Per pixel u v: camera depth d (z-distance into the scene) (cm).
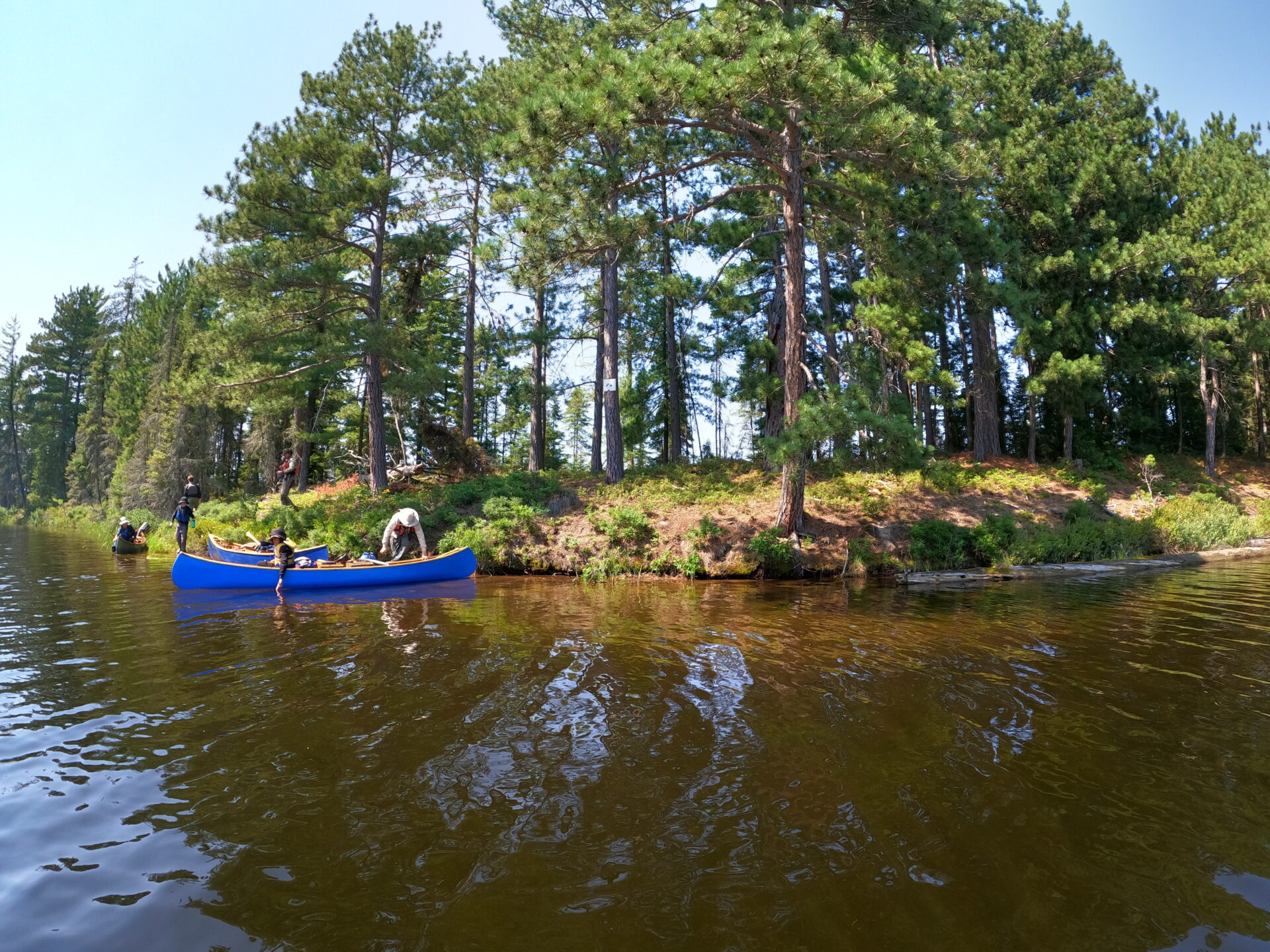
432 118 2033
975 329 2305
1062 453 2638
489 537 1592
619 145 1328
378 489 2016
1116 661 720
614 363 2000
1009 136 2202
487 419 4050
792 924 299
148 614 1025
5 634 883
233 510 2233
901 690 626
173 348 3509
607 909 311
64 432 5916
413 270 2491
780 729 532
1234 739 505
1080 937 289
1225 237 2388
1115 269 2181
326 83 1923
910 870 341
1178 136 2656
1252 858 350
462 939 291
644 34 1433
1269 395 3086
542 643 821
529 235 1303
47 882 335
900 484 1828
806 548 1469
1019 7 2573
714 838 371
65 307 5997
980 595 1174
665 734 521
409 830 383
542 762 473
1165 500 2081
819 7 1410
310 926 302
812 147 1448
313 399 2955
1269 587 1205
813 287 2595
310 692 630
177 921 306
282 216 1866
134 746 505
